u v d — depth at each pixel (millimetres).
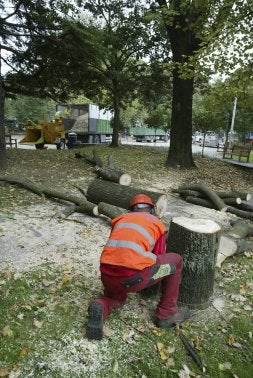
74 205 6520
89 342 2947
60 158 14070
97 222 6023
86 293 3678
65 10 12523
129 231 2941
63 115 26016
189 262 3379
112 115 30641
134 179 10477
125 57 21344
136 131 43906
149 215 3152
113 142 22641
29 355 2775
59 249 4766
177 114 13438
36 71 14734
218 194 7840
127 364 2754
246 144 29391
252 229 5605
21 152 15711
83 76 15625
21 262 4297
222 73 9562
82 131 26500
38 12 12508
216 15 10172
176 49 13047
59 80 15641
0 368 2629
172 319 3182
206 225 3467
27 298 3510
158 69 20766
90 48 12906
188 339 3059
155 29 19141
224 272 4344
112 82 21297
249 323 3355
